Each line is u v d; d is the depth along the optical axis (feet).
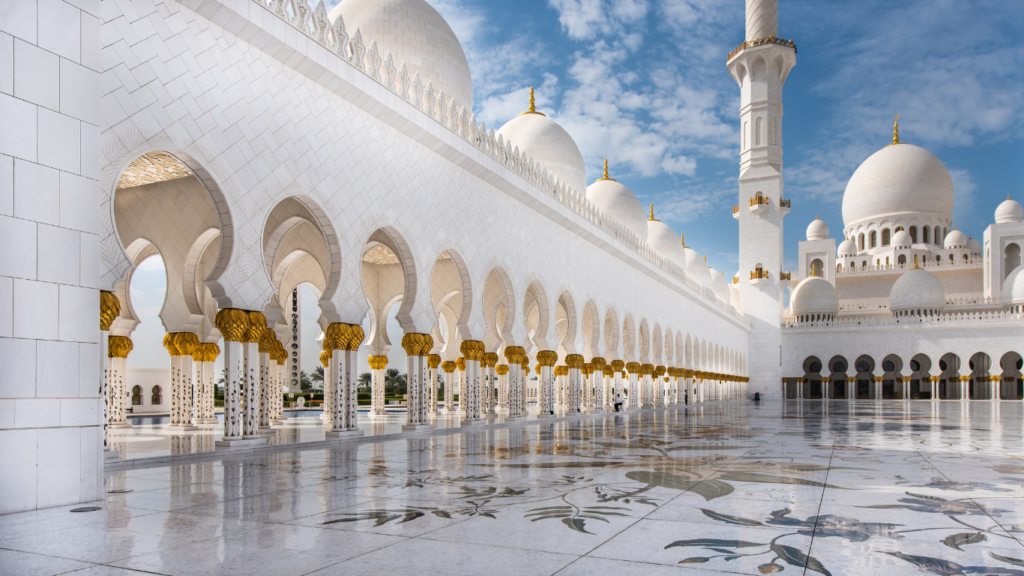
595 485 21.79
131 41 29.35
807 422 63.36
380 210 45.44
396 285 77.71
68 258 19.26
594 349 86.43
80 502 18.84
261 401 48.19
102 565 12.16
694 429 52.34
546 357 71.92
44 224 18.67
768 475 24.39
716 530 14.96
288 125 37.86
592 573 11.53
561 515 16.70
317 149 39.96
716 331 150.61
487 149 59.16
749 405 125.80
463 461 29.14
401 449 35.24
